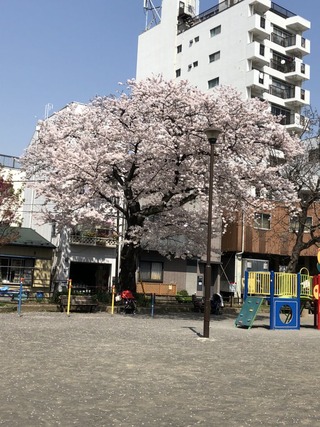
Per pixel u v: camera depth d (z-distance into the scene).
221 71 50.91
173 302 29.62
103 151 19.19
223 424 5.32
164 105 19.20
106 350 10.66
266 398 6.66
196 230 22.67
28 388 6.79
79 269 33.09
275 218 36.50
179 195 21.05
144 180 20.58
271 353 11.26
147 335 13.75
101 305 22.66
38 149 22.06
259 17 48.84
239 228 35.91
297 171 27.03
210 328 16.83
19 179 33.06
